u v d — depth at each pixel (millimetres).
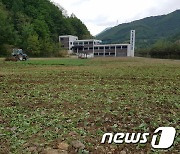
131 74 24078
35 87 15711
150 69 30688
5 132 7371
